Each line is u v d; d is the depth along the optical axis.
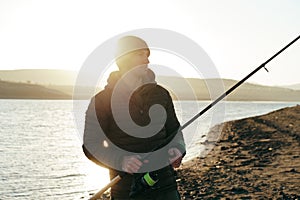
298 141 17.61
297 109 38.22
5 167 20.33
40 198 13.52
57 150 28.44
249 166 11.91
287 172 10.55
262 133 22.27
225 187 9.23
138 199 3.39
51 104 162.88
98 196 3.44
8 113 86.00
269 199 7.87
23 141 34.72
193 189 9.29
